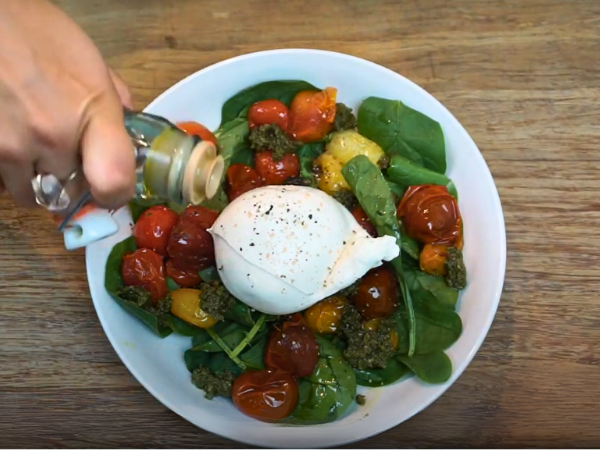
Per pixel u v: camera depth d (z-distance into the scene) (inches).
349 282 12.9
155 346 13.7
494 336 14.7
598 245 14.8
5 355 14.3
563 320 14.7
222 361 13.9
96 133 7.4
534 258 14.9
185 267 13.5
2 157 7.4
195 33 15.1
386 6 15.3
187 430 14.5
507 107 15.1
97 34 15.0
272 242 12.7
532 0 15.3
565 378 14.7
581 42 15.2
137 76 15.0
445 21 15.3
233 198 13.9
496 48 15.2
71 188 8.4
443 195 13.6
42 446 14.3
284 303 12.9
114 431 14.4
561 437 14.6
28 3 7.5
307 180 14.1
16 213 14.4
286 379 13.2
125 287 13.3
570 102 15.1
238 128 14.3
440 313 13.6
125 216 13.6
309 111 14.0
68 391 14.3
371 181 13.5
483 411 14.6
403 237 14.1
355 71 13.9
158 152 9.3
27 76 6.9
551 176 15.0
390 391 13.8
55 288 14.4
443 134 14.0
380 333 13.6
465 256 14.1
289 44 15.2
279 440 13.1
